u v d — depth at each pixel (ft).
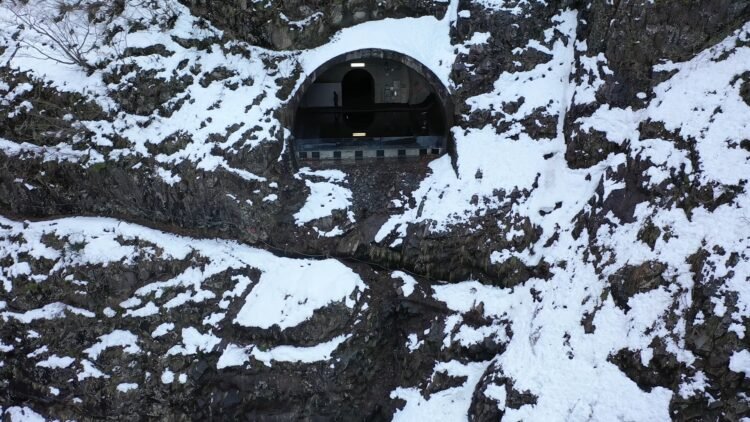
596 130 50.78
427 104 65.92
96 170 57.47
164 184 57.06
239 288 55.83
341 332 53.67
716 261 39.40
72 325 55.67
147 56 58.29
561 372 43.86
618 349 41.88
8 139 59.11
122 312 55.52
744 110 42.22
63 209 59.57
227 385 53.57
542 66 57.06
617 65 50.57
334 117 68.03
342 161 60.39
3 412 56.44
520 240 52.44
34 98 58.49
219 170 56.65
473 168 56.34
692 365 38.55
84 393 54.49
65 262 56.59
